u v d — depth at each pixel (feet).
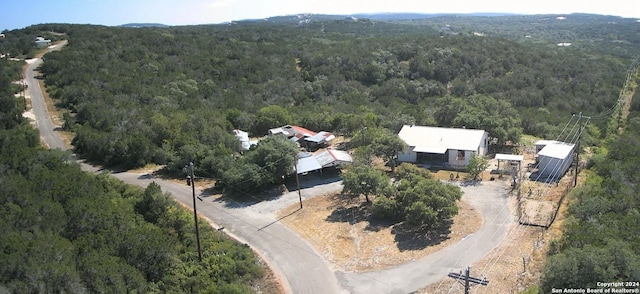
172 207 114.52
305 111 220.23
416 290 82.12
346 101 247.70
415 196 107.24
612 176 118.32
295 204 126.72
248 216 120.26
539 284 71.97
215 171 146.61
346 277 89.30
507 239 96.02
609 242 69.36
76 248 85.66
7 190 101.71
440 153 147.64
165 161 160.04
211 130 170.40
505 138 165.07
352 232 107.96
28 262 74.64
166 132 169.48
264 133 203.82
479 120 171.42
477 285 80.07
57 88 223.71
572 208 98.89
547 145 144.05
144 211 114.52
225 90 244.22
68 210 99.09
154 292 83.25
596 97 251.80
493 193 123.75
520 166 139.44
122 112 182.29
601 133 198.90
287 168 137.28
